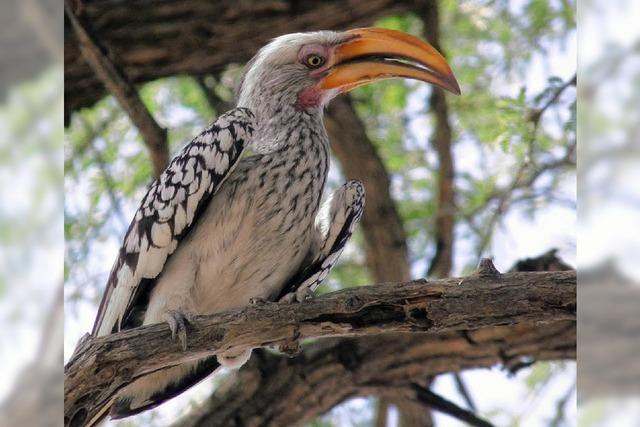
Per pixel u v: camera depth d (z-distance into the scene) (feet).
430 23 30.91
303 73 24.34
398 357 29.68
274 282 22.43
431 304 17.47
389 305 17.66
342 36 24.89
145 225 21.68
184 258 21.45
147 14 29.84
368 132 35.14
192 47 30.40
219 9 29.68
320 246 22.71
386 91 34.94
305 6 29.99
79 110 31.42
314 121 23.84
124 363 18.01
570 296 16.93
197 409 30.71
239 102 25.41
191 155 21.89
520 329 28.58
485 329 28.71
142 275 21.61
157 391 22.70
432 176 34.99
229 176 21.93
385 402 33.17
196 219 21.67
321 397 30.25
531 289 17.07
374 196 32.81
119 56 29.27
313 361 30.12
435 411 30.91
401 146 35.09
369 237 33.14
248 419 30.14
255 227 21.61
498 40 33.32
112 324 21.93
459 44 34.53
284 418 30.30
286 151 22.44
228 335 18.17
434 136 34.27
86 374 17.70
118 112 33.45
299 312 17.90
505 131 27.73
